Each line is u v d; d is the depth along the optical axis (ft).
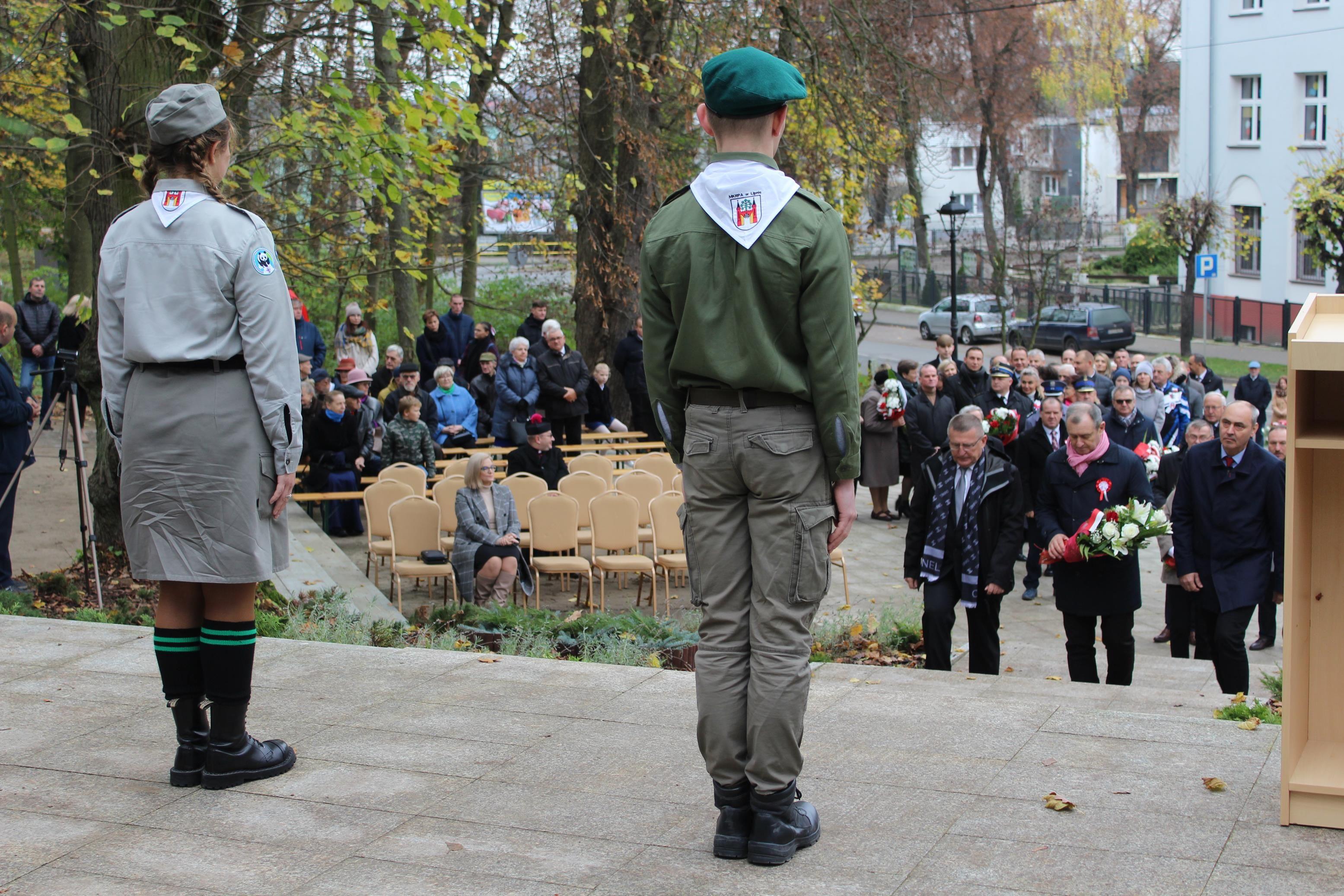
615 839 10.67
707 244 9.41
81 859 10.44
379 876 10.00
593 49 49.52
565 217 65.77
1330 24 108.88
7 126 37.11
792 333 9.38
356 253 38.60
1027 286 131.75
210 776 12.05
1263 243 117.70
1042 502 23.30
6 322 26.32
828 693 15.44
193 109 11.34
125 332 11.30
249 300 11.23
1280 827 10.46
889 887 9.52
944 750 12.91
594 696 15.25
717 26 53.98
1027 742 13.08
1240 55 117.50
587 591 37.37
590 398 53.72
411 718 14.40
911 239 172.65
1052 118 182.19
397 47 31.22
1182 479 22.91
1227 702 18.11
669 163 58.85
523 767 12.64
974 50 125.08
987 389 49.85
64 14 29.96
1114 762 12.30
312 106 32.73
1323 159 95.30
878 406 46.96
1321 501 11.12
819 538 9.66
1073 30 147.84
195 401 11.28
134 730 14.02
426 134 33.24
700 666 10.07
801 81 9.53
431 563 34.22
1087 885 9.44
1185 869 9.68
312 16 35.68
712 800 11.60
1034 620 34.27
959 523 21.97
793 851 10.08
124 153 29.25
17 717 14.52
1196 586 22.80
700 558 10.03
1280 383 44.29
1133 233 168.55
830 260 9.15
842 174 56.70
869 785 11.88
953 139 191.52
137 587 27.30
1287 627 10.33
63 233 82.64
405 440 42.16
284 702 15.08
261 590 27.14
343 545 40.83
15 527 37.55
